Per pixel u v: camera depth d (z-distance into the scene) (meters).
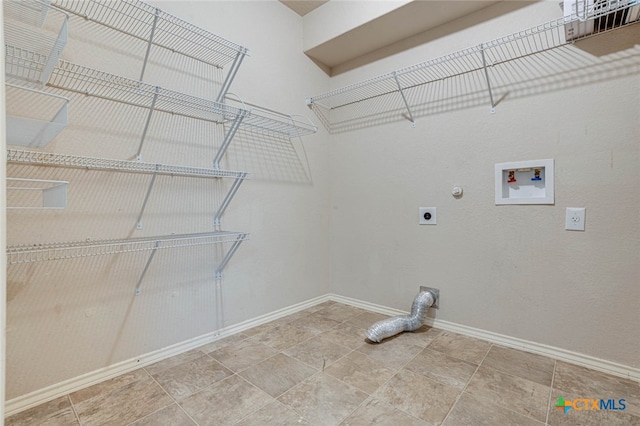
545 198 1.84
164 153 1.85
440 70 2.26
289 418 1.35
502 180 2.00
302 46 2.70
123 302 1.71
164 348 1.87
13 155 1.33
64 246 1.39
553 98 1.81
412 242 2.45
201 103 1.80
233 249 2.15
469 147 2.13
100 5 1.57
